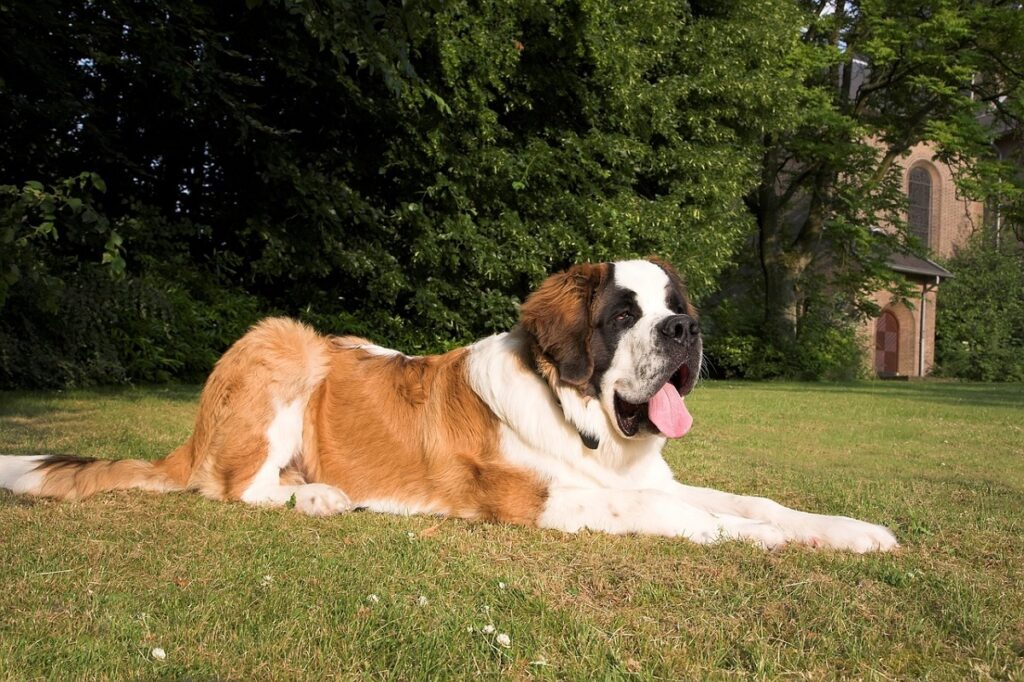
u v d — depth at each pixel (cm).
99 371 1172
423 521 406
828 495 512
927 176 4444
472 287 1666
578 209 1652
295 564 316
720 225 1886
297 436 454
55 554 316
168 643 231
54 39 1188
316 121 1570
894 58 2403
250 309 1475
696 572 317
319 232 1485
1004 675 226
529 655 229
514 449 414
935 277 3897
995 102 2664
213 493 439
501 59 1495
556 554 342
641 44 1741
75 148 1345
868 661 233
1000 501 507
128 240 1284
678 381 410
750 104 1931
